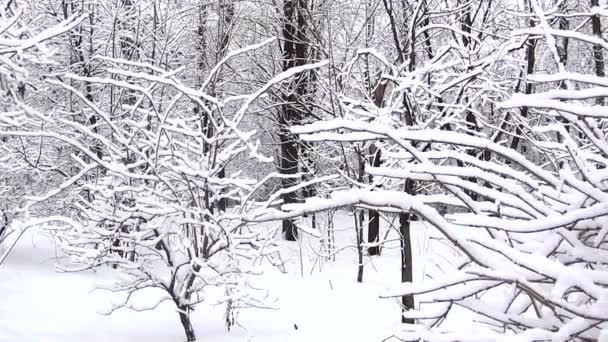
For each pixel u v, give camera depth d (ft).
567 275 5.83
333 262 38.78
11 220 28.45
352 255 41.01
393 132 6.86
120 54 38.27
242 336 21.15
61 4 34.99
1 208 28.32
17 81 14.20
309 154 39.68
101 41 36.27
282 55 43.62
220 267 20.75
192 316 23.67
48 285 25.21
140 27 39.47
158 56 40.83
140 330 21.17
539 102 6.29
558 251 7.27
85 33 35.99
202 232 22.61
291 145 44.47
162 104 36.63
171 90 40.73
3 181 29.81
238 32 47.80
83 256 20.26
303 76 39.27
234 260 20.08
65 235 23.40
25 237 36.04
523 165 6.88
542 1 28.73
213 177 21.11
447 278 6.66
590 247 6.90
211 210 22.52
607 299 5.69
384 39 35.12
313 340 21.06
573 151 6.73
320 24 39.40
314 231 20.76
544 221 6.27
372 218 40.34
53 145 31.86
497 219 6.44
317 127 6.95
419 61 38.50
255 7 46.65
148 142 21.48
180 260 21.53
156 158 20.42
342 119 6.93
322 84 33.94
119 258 20.84
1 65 14.43
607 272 6.04
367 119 22.45
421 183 23.95
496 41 33.99
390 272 35.68
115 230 21.24
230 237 20.13
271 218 6.72
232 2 45.70
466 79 22.22
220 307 25.09
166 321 22.63
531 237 7.38
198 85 44.45
